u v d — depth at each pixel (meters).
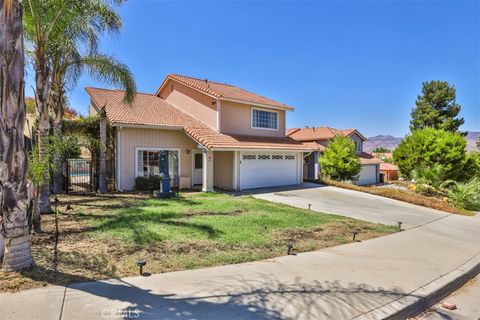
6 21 4.12
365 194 17.28
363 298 4.27
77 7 9.12
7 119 4.25
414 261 6.20
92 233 6.95
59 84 12.55
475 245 8.13
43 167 6.87
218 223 8.27
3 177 4.30
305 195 15.85
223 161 18.14
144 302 3.78
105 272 4.73
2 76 4.17
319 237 7.56
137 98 19.72
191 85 19.16
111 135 15.55
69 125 14.91
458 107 41.56
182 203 11.64
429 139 25.20
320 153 29.39
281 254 6.07
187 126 17.20
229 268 5.14
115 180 15.53
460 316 4.33
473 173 24.62
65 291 3.99
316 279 4.84
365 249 6.83
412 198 16.20
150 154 16.61
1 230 4.39
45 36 8.70
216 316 3.54
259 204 12.02
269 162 19.08
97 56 12.00
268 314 3.66
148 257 5.50
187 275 4.75
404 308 4.12
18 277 4.25
